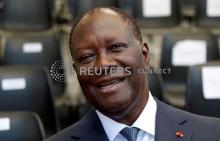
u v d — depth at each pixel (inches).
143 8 307.6
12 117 157.9
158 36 319.9
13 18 309.6
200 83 194.1
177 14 310.0
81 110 238.1
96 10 96.7
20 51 248.5
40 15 310.2
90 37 94.0
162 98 194.4
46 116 203.8
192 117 104.2
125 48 94.5
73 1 319.3
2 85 200.4
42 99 203.3
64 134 104.5
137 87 96.0
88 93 96.5
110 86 93.9
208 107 193.2
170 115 103.0
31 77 203.2
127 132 98.7
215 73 193.9
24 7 309.3
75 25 97.2
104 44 93.8
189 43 246.1
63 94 247.9
